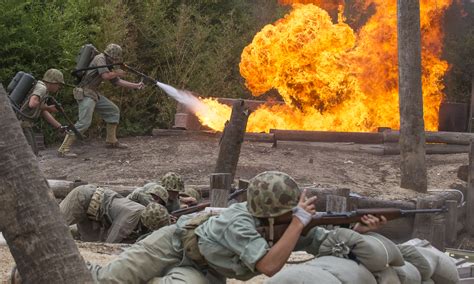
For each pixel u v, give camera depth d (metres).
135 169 12.76
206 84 16.66
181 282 4.66
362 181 12.45
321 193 10.45
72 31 15.25
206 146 14.23
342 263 4.99
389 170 13.16
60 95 15.33
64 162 13.21
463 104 16.61
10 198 3.99
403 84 12.02
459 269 7.14
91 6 16.22
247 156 13.45
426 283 5.86
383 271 5.21
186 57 16.80
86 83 13.42
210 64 16.73
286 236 4.40
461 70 18.59
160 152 13.81
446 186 12.32
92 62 13.41
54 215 4.06
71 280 4.02
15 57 14.81
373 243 5.06
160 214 6.95
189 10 16.91
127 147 14.21
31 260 4.01
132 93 16.12
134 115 16.19
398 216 5.08
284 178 4.51
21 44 14.66
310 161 13.24
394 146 14.15
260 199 4.44
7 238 4.04
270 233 4.46
